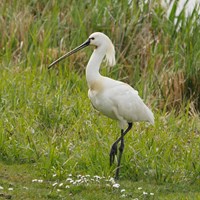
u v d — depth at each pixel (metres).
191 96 15.50
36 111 13.64
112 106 11.75
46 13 17.97
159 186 11.23
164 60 16.58
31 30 17.30
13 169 11.68
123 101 11.73
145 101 15.19
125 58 16.78
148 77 16.02
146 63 16.50
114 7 17.77
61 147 12.33
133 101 11.83
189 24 17.47
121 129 12.00
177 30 17.69
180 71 15.88
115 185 10.67
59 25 17.36
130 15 17.61
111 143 12.54
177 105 15.41
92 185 10.89
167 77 15.74
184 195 10.81
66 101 14.23
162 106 15.38
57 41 17.16
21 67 15.91
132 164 11.80
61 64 16.45
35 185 10.92
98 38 12.11
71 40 17.08
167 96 15.53
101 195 10.55
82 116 13.59
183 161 12.02
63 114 13.56
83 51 16.70
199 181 11.45
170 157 12.08
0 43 17.12
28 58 16.25
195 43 17.05
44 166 11.65
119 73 16.50
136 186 11.18
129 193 10.70
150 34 17.30
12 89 14.27
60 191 10.60
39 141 12.56
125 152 12.11
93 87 11.88
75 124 13.22
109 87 11.77
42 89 14.68
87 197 10.41
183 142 12.96
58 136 12.81
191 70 15.96
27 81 14.92
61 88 14.95
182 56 16.62
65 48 16.77
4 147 12.20
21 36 16.98
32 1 18.31
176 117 14.82
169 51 16.98
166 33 17.44
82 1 18.02
